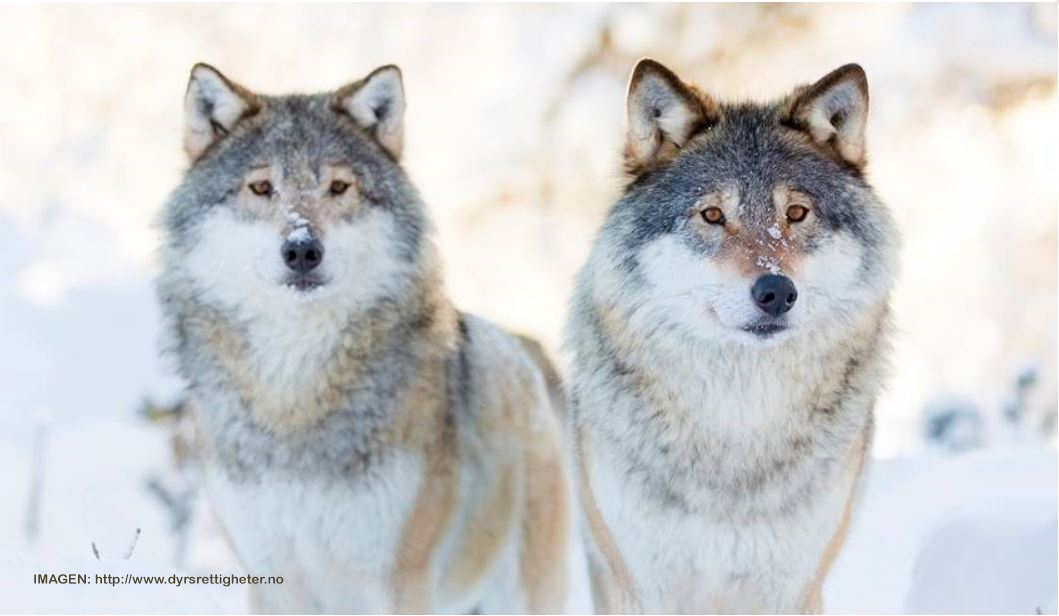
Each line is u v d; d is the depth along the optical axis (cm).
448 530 1043
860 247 917
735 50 2914
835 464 920
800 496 911
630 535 922
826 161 935
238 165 1019
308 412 991
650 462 913
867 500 1312
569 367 987
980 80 2788
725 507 907
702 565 917
